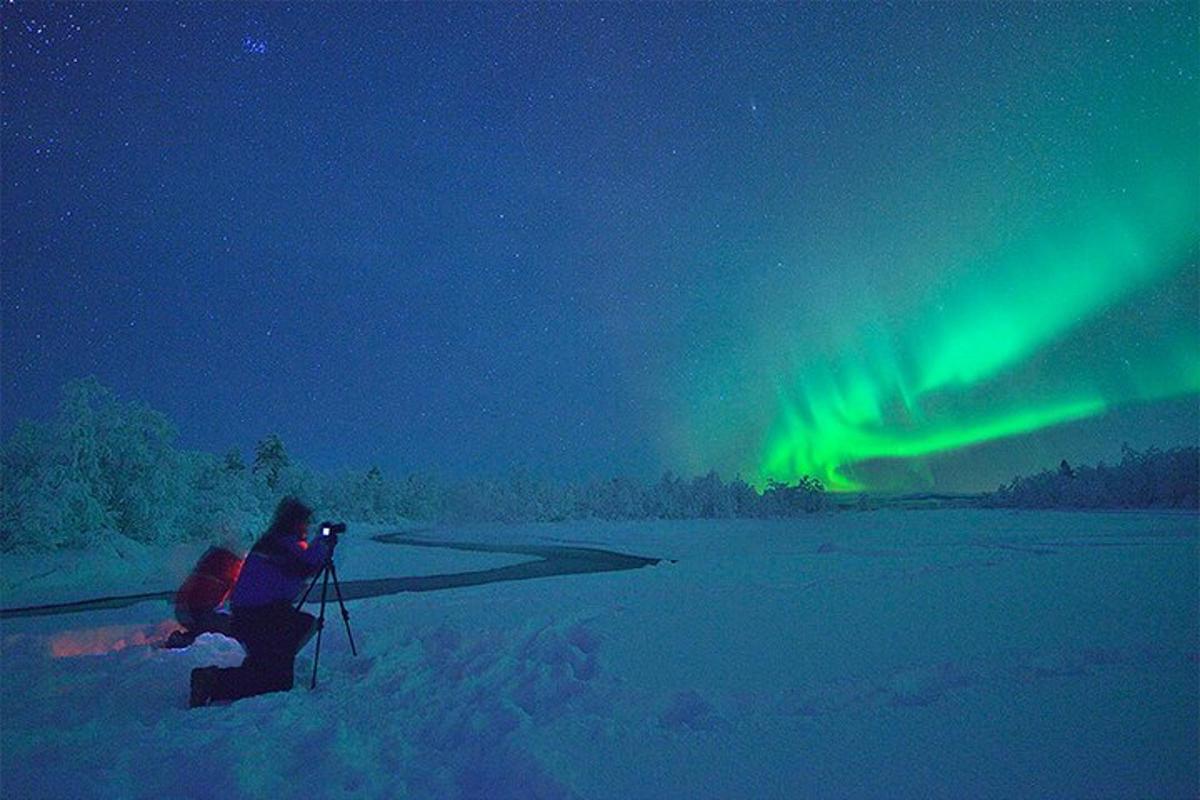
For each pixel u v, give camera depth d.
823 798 3.28
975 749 3.71
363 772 4.05
